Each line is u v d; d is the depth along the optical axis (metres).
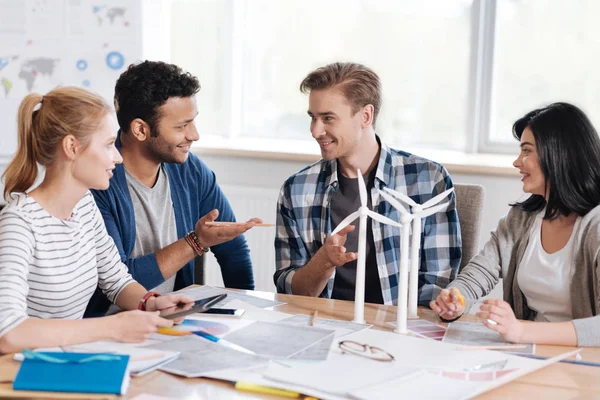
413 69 3.51
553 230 1.86
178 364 1.32
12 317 1.38
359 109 2.00
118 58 3.23
